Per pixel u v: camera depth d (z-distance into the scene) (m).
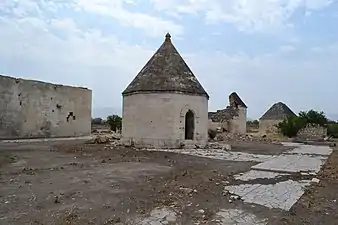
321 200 8.52
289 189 9.60
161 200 8.05
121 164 14.25
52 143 25.77
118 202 7.79
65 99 35.31
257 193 9.02
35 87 31.66
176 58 24.22
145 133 22.23
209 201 8.11
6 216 6.53
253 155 19.09
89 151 19.42
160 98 21.97
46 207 7.23
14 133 29.47
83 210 7.07
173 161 15.55
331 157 18.66
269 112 57.94
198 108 23.08
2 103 28.22
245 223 6.50
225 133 39.00
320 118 43.50
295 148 25.44
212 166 14.20
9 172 11.77
